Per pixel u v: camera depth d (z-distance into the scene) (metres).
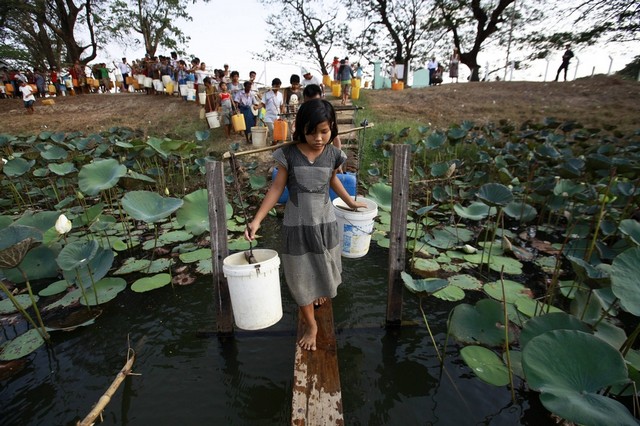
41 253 3.61
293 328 2.95
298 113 2.07
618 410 1.50
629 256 2.04
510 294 3.27
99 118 12.12
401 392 2.37
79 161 6.20
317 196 2.21
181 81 14.02
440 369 2.54
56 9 21.38
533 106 11.40
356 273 3.86
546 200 4.93
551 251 4.28
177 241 4.71
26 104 13.18
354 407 2.28
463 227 5.06
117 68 18.97
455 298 3.26
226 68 12.79
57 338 2.91
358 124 9.30
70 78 18.31
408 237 4.73
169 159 6.79
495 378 2.30
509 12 20.14
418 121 10.14
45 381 2.49
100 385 2.46
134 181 4.50
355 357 2.67
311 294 2.32
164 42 26.05
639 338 2.78
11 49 25.36
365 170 7.16
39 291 3.63
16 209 6.38
